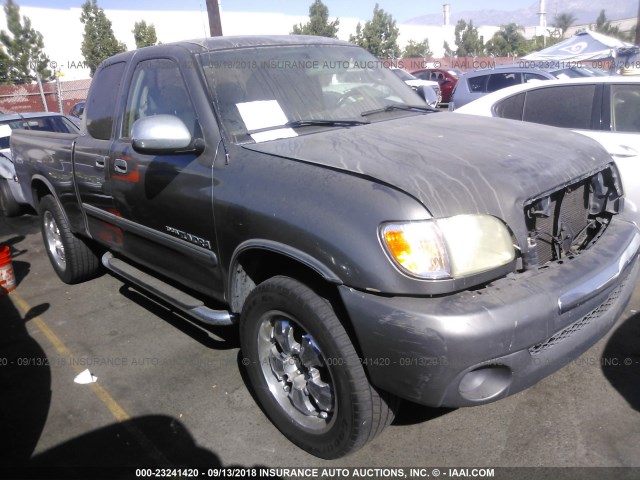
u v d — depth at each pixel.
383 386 2.27
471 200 2.25
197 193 2.91
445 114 3.57
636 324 3.71
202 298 3.58
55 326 4.31
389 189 2.25
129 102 3.64
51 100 19.27
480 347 2.07
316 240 2.31
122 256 4.40
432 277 2.12
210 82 3.07
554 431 2.75
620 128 4.73
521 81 11.52
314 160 2.56
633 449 2.60
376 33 32.59
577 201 2.77
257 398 3.20
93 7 22.03
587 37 14.70
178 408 3.16
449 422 2.88
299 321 2.49
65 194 4.49
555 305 2.23
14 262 6.05
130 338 4.02
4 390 3.45
